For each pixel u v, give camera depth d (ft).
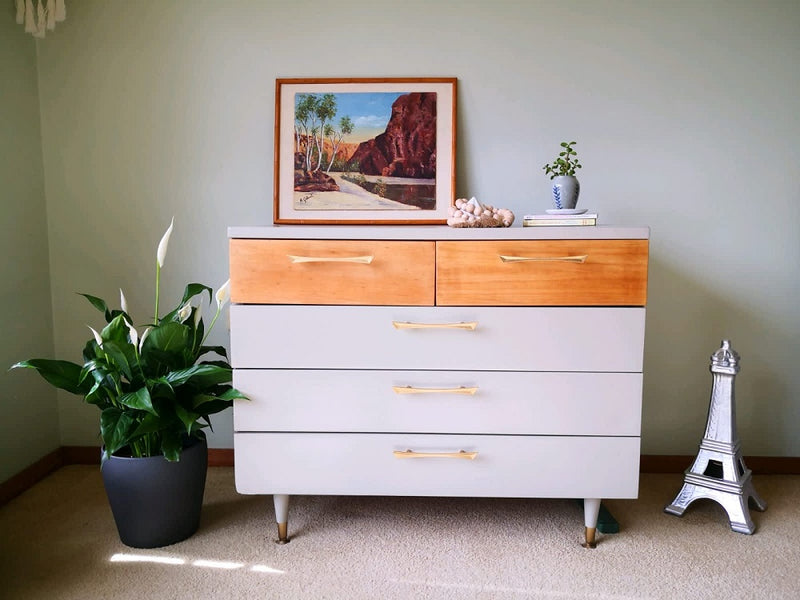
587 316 4.90
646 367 6.69
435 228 4.88
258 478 5.13
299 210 6.51
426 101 6.40
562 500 6.13
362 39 6.43
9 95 6.10
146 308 6.82
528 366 4.97
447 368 4.99
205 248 6.74
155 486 5.02
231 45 6.49
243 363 5.03
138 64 6.54
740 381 6.67
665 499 6.11
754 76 6.31
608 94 6.39
